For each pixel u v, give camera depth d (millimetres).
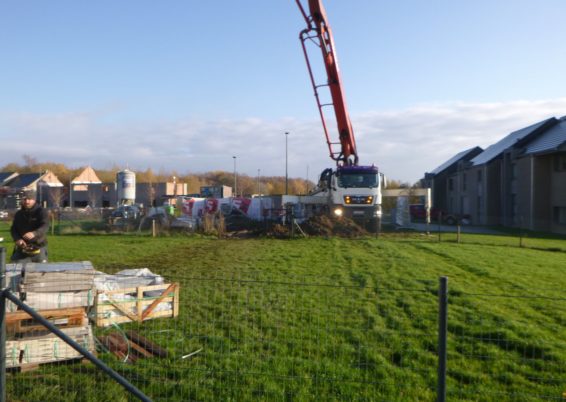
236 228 24609
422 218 41031
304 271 11164
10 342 4879
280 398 4285
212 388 4484
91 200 56812
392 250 15844
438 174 51344
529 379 4824
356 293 8336
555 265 12812
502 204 36375
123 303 6613
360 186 22234
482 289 9172
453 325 6551
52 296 5438
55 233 23469
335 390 4473
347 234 21469
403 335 6070
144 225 24984
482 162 39094
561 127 31641
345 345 5645
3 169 91000
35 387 4453
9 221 35281
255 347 5586
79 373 4805
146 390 4438
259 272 11016
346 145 21703
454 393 4449
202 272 11016
